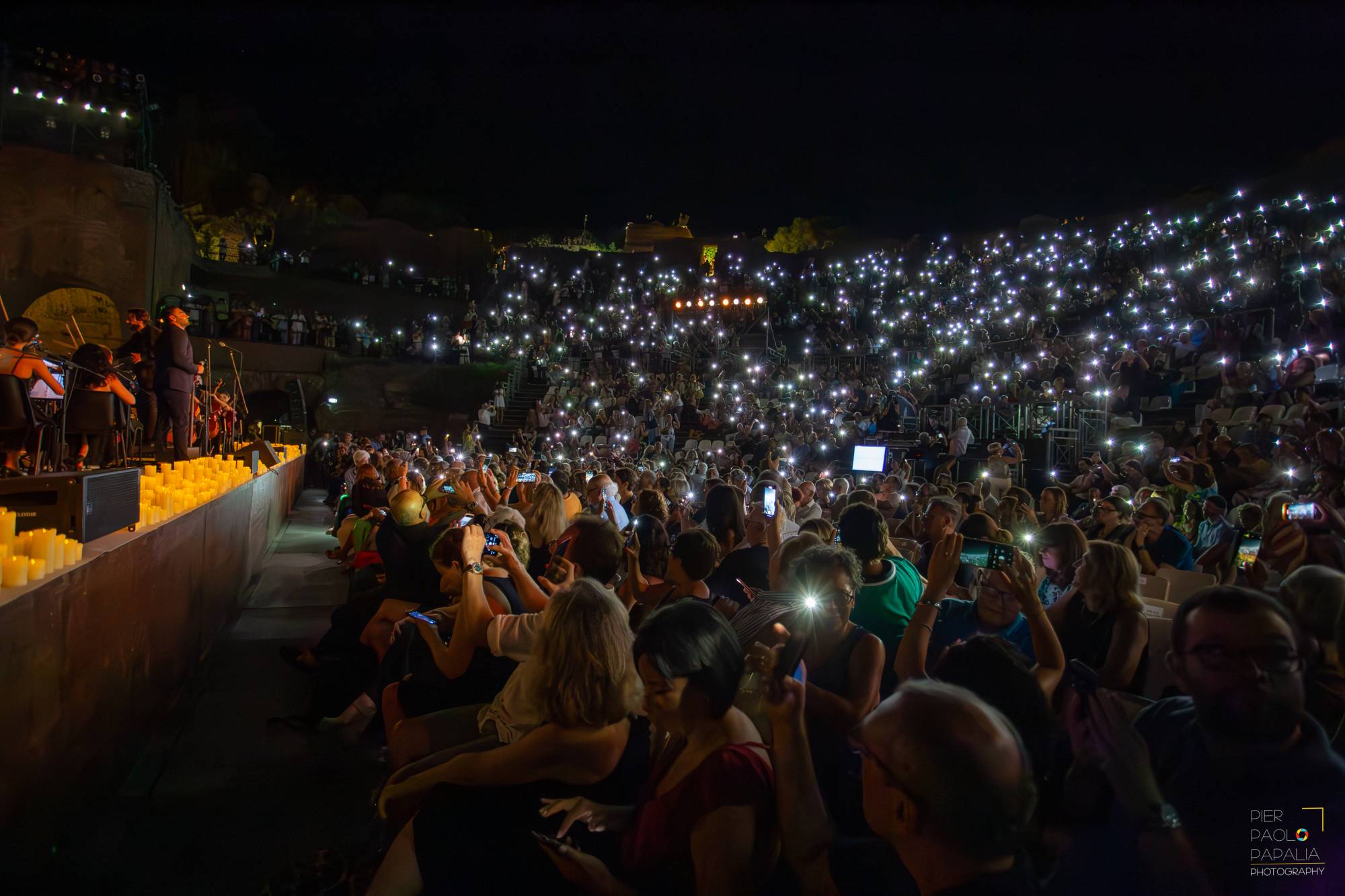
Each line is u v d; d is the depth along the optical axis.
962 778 1.39
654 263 43.84
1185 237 27.75
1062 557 4.06
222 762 4.33
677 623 2.12
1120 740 1.93
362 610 5.78
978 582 3.66
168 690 4.78
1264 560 4.34
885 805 1.50
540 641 2.48
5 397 5.54
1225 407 16.55
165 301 26.23
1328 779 1.82
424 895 2.47
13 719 2.45
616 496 7.55
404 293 37.88
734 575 4.72
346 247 39.66
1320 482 6.97
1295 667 1.83
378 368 32.31
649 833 2.12
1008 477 14.87
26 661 2.56
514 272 41.88
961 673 2.17
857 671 2.88
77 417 6.71
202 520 5.84
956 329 28.50
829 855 1.95
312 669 5.77
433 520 5.81
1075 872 1.88
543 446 26.06
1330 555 4.04
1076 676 2.06
